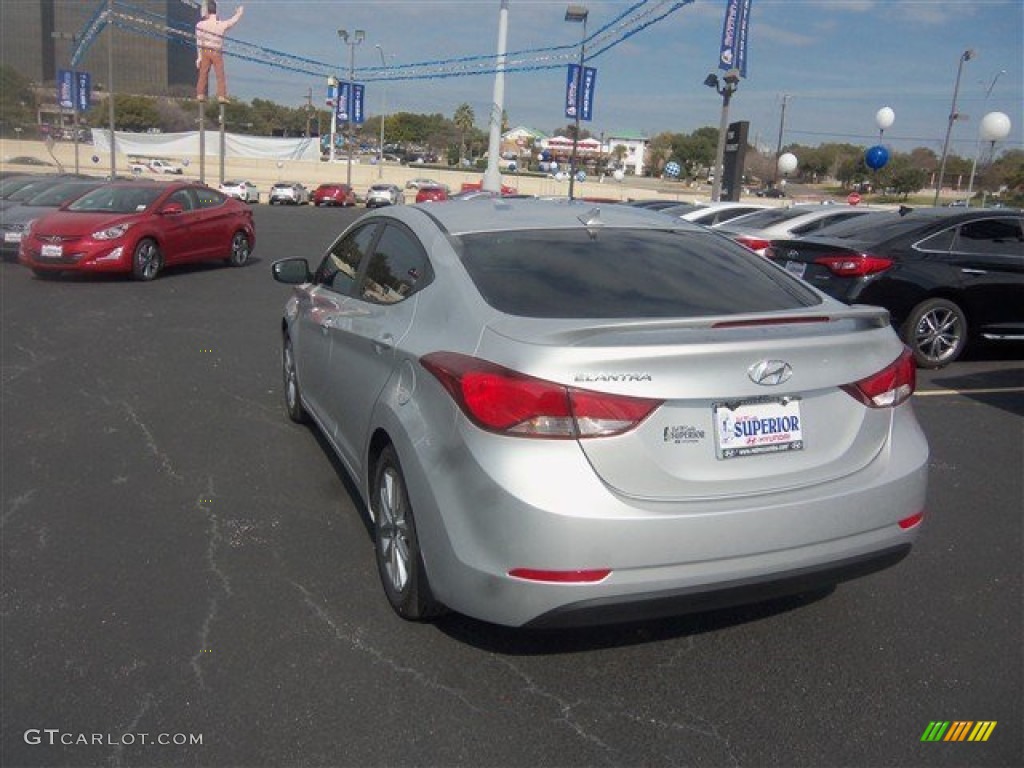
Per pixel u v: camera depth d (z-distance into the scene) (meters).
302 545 4.28
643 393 2.84
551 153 96.69
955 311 8.30
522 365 2.86
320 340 4.84
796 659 3.39
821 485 3.08
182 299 11.88
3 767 2.71
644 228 4.16
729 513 2.89
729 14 19.03
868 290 8.12
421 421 3.21
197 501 4.79
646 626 3.59
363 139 132.75
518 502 2.79
